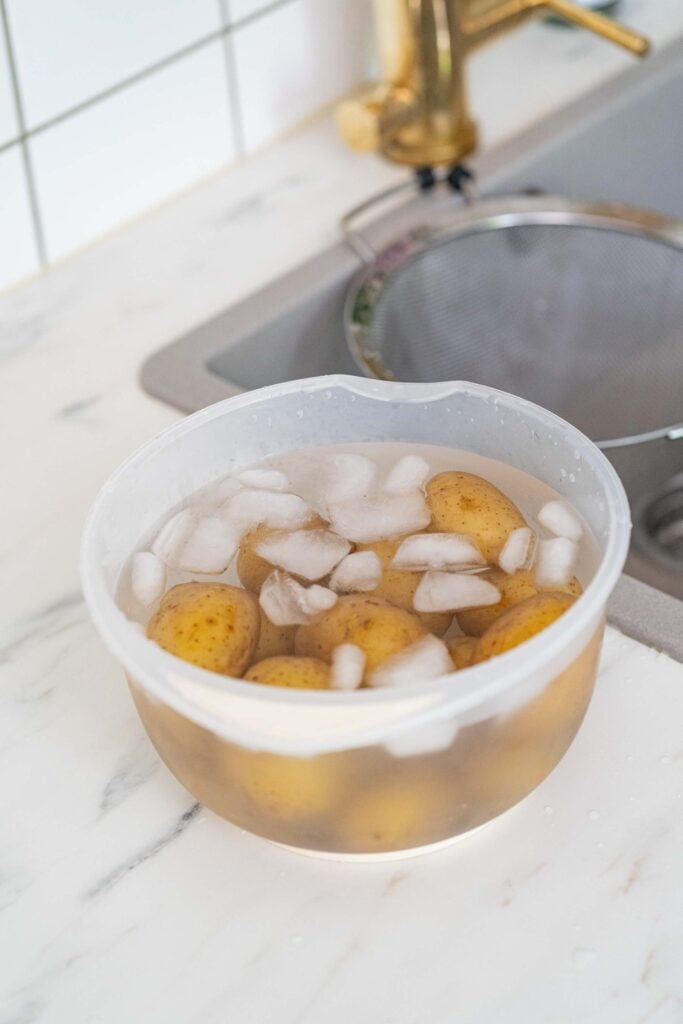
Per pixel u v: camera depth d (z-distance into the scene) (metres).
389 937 0.89
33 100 1.30
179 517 0.95
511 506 0.94
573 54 1.61
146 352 1.29
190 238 1.41
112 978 0.89
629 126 1.55
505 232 1.41
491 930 0.89
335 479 0.96
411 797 0.86
